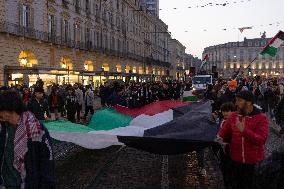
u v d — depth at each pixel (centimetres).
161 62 10481
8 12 3338
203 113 968
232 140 589
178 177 948
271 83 2489
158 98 2470
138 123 1109
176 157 1186
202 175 966
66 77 4144
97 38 5769
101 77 5359
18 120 416
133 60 7756
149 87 2569
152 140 763
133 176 955
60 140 826
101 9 5941
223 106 693
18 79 3253
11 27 3322
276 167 441
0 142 416
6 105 405
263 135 563
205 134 751
